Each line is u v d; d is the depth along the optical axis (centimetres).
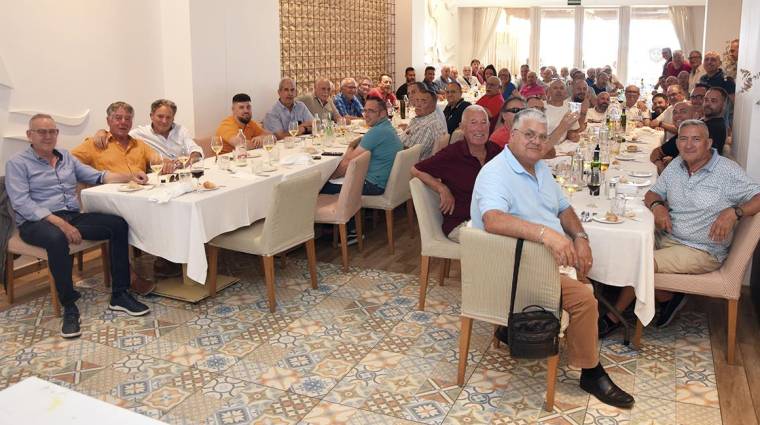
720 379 328
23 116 483
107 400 311
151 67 602
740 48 539
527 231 277
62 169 427
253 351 361
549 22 1850
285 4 872
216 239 420
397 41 1192
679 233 360
